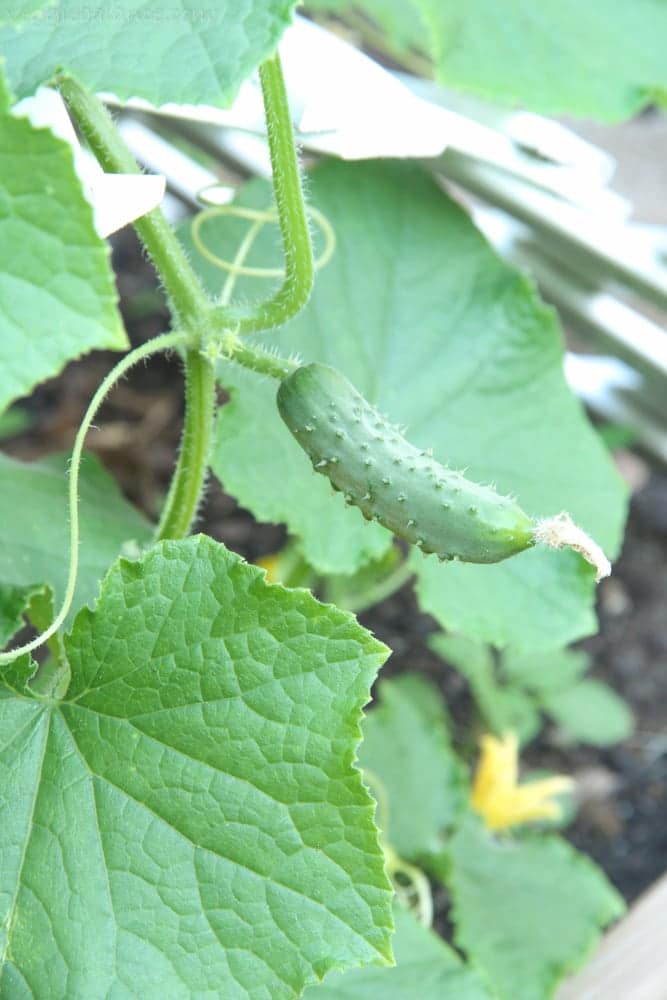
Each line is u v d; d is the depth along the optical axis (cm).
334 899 43
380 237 64
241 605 43
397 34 85
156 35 42
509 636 61
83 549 57
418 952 59
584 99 56
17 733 44
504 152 64
